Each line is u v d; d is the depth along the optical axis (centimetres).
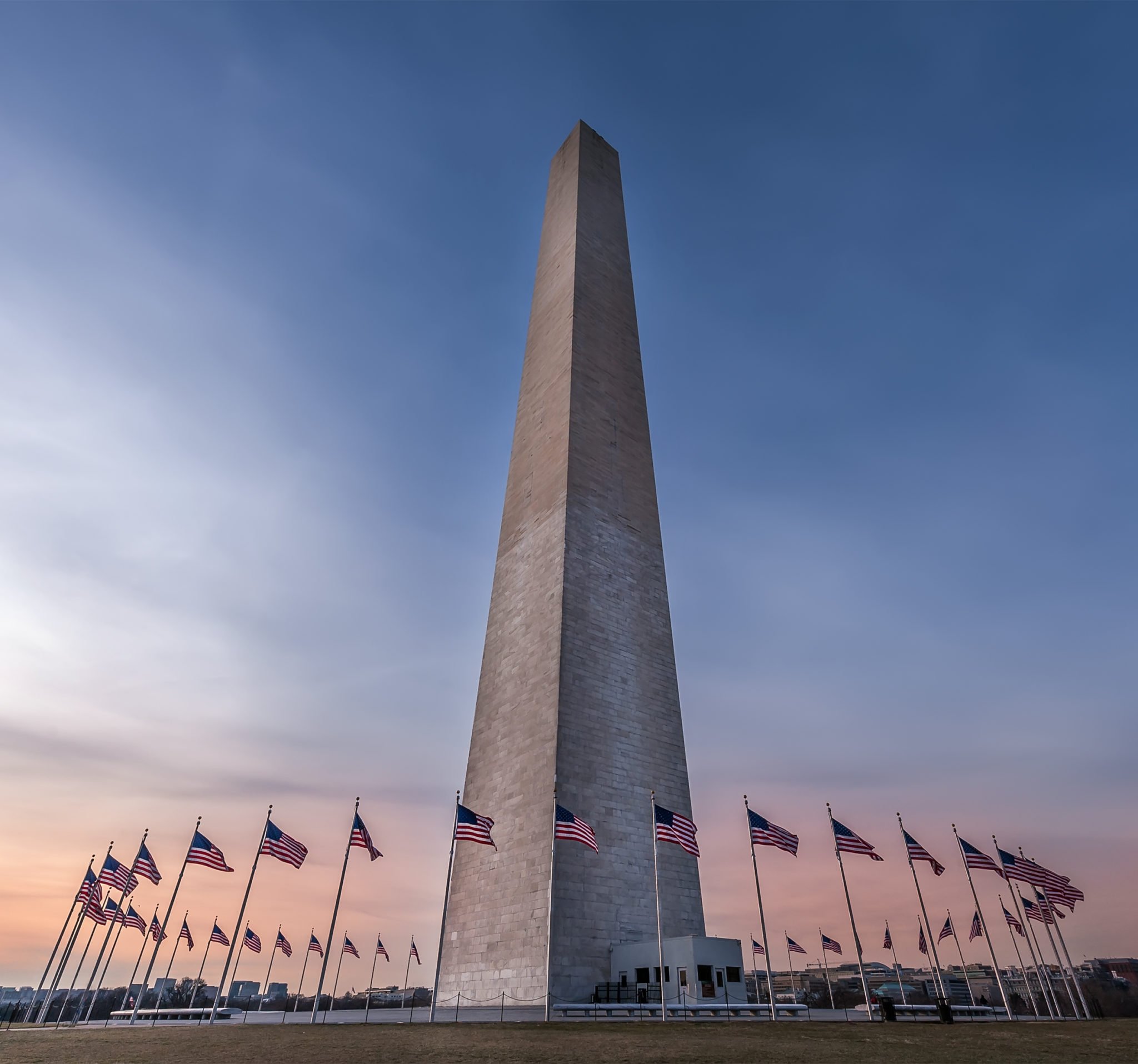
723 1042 1772
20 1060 1516
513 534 4647
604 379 4912
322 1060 1472
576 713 3625
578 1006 2884
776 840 2827
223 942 5166
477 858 3728
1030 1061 1447
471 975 3494
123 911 4244
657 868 2981
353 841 2872
